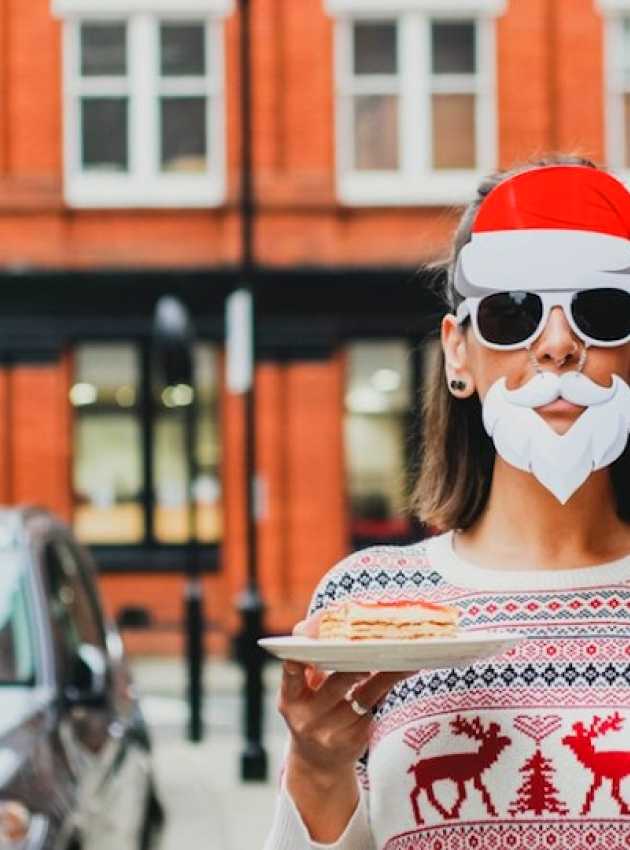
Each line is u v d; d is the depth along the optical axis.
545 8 19.17
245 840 8.55
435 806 2.12
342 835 2.18
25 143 18.88
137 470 18.84
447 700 2.15
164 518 18.78
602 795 2.07
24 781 4.90
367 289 18.62
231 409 18.58
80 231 18.81
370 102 19.12
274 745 12.11
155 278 18.59
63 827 4.91
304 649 1.98
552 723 2.10
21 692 5.66
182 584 18.61
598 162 2.56
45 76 18.92
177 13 19.02
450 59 19.22
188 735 12.44
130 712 7.03
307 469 18.56
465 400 2.41
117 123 19.03
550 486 2.18
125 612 14.04
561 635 2.15
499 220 2.22
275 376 18.58
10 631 5.90
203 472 18.84
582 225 2.19
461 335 2.33
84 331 18.61
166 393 18.86
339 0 19.00
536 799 2.08
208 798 9.89
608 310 2.18
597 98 19.09
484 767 2.11
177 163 19.05
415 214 18.97
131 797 6.63
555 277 2.18
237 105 18.94
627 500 2.31
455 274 2.31
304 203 18.84
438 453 2.43
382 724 2.20
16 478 18.45
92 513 18.81
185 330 13.51
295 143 18.98
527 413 2.18
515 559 2.27
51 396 18.48
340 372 18.67
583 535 2.26
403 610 2.08
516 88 19.14
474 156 19.20
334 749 2.10
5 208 18.73
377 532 18.75
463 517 2.39
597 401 2.16
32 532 6.53
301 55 19.03
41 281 18.52
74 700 5.81
